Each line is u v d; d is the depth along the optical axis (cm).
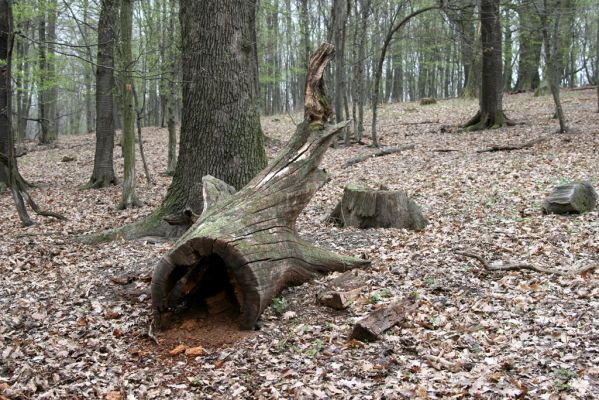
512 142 1659
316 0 2936
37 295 637
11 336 532
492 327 486
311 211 1009
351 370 432
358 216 843
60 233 977
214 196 668
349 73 2830
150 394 420
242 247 506
